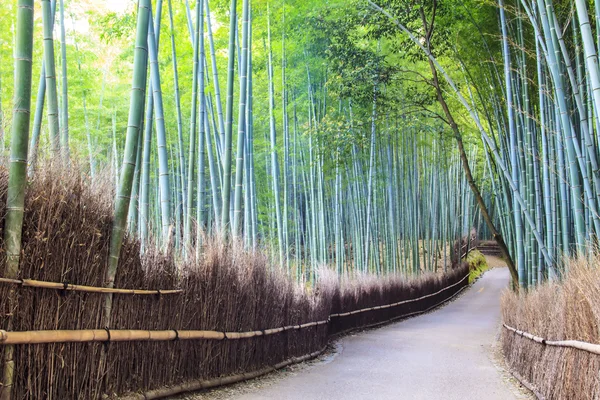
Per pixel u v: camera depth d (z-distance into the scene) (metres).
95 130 12.52
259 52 12.17
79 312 3.43
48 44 4.73
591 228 6.23
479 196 9.27
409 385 5.54
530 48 8.43
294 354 6.95
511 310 7.21
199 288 4.81
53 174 3.32
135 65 4.09
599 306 3.33
